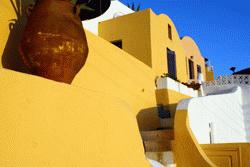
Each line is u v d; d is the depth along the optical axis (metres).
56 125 3.01
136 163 4.09
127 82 9.67
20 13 5.80
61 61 4.11
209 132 8.70
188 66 18.55
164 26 14.54
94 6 7.08
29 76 2.94
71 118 3.23
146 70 11.35
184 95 13.32
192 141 6.36
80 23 4.52
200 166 6.15
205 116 8.48
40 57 4.06
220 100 10.13
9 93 2.68
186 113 6.82
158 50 13.27
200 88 15.13
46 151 2.78
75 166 3.03
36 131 2.77
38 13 4.29
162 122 11.16
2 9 5.33
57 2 4.36
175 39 15.84
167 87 11.69
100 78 8.10
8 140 2.50
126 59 9.85
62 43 4.10
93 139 3.42
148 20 12.78
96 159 3.35
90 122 3.48
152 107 11.22
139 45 12.77
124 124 4.16
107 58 8.64
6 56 5.24
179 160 6.45
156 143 6.72
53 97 3.11
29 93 2.86
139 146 4.41
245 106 12.26
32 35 4.12
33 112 2.82
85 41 4.45
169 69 14.57
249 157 6.28
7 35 5.34
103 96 3.94
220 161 6.60
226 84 14.99
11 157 2.46
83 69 7.36
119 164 3.70
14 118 2.62
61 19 4.24
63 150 2.96
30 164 2.58
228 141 10.27
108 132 3.73
